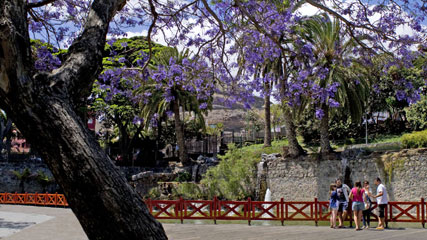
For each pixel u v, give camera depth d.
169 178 36.22
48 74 3.69
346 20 8.15
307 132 41.47
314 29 24.08
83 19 8.19
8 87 3.47
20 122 3.52
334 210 15.45
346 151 28.59
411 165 24.97
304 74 10.05
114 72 10.39
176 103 37.84
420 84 18.98
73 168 3.44
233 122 58.03
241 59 9.69
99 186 3.46
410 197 24.83
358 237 12.96
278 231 14.59
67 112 3.59
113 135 51.78
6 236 14.73
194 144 48.09
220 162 32.75
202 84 10.34
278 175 31.38
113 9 4.51
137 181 35.00
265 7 8.97
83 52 4.03
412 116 33.78
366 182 15.39
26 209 24.86
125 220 3.49
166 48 31.92
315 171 29.73
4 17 3.56
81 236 14.48
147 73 10.58
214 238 13.14
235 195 31.38
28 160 42.62
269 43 9.31
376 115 40.84
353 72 22.27
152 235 3.60
